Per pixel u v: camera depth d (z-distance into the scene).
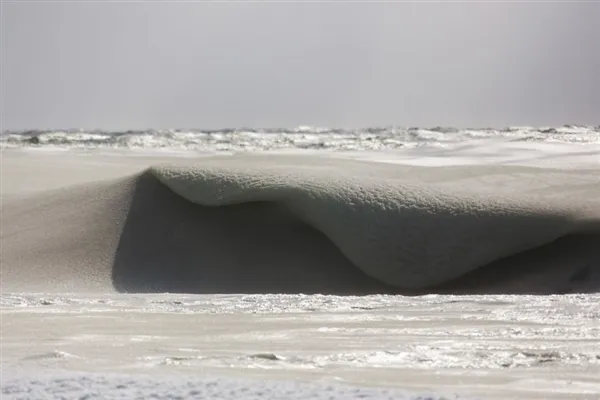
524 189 36.09
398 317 18.34
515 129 91.12
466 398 8.62
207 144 87.88
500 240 31.62
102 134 94.75
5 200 39.31
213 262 33.88
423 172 40.19
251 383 9.40
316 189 34.06
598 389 10.06
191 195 35.94
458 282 31.56
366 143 84.56
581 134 85.56
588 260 31.16
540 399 9.45
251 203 36.09
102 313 20.09
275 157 46.34
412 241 31.89
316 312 19.64
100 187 38.84
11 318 19.27
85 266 33.72
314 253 33.97
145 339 15.80
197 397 8.49
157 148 82.50
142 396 8.54
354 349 13.84
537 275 30.92
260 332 16.42
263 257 34.00
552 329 15.95
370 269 32.16
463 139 83.50
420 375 11.16
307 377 10.99
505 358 12.70
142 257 34.28
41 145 84.62
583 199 33.81
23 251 34.66
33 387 9.02
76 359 13.10
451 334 15.59
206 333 16.50
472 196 33.28
